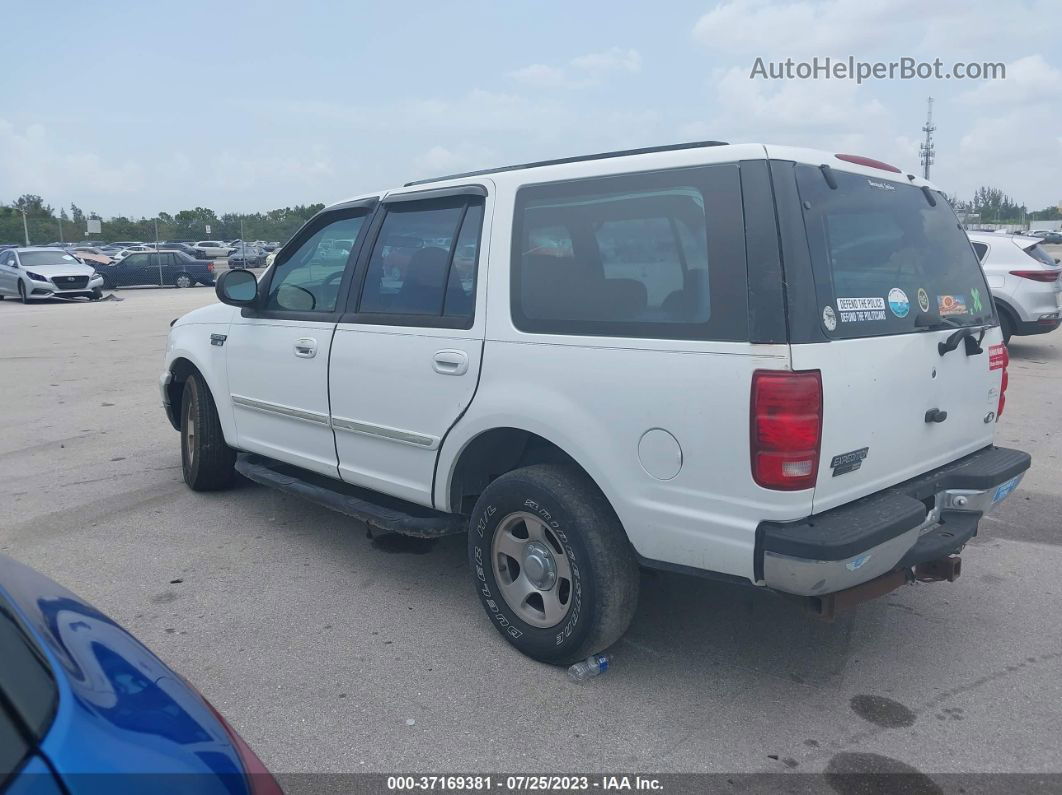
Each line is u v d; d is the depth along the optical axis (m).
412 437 4.09
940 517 3.66
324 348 4.55
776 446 2.88
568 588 3.59
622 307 3.31
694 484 3.09
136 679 1.86
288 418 4.92
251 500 5.98
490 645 3.90
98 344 14.54
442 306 3.99
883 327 3.26
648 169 3.32
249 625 4.09
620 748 3.11
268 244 54.00
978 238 11.95
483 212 3.88
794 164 3.12
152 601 4.36
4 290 25.89
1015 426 7.97
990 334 3.98
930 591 4.46
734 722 3.27
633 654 3.80
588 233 3.46
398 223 4.34
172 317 19.48
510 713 3.34
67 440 7.74
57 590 2.20
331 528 5.43
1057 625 4.07
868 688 3.51
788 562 2.88
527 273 3.65
